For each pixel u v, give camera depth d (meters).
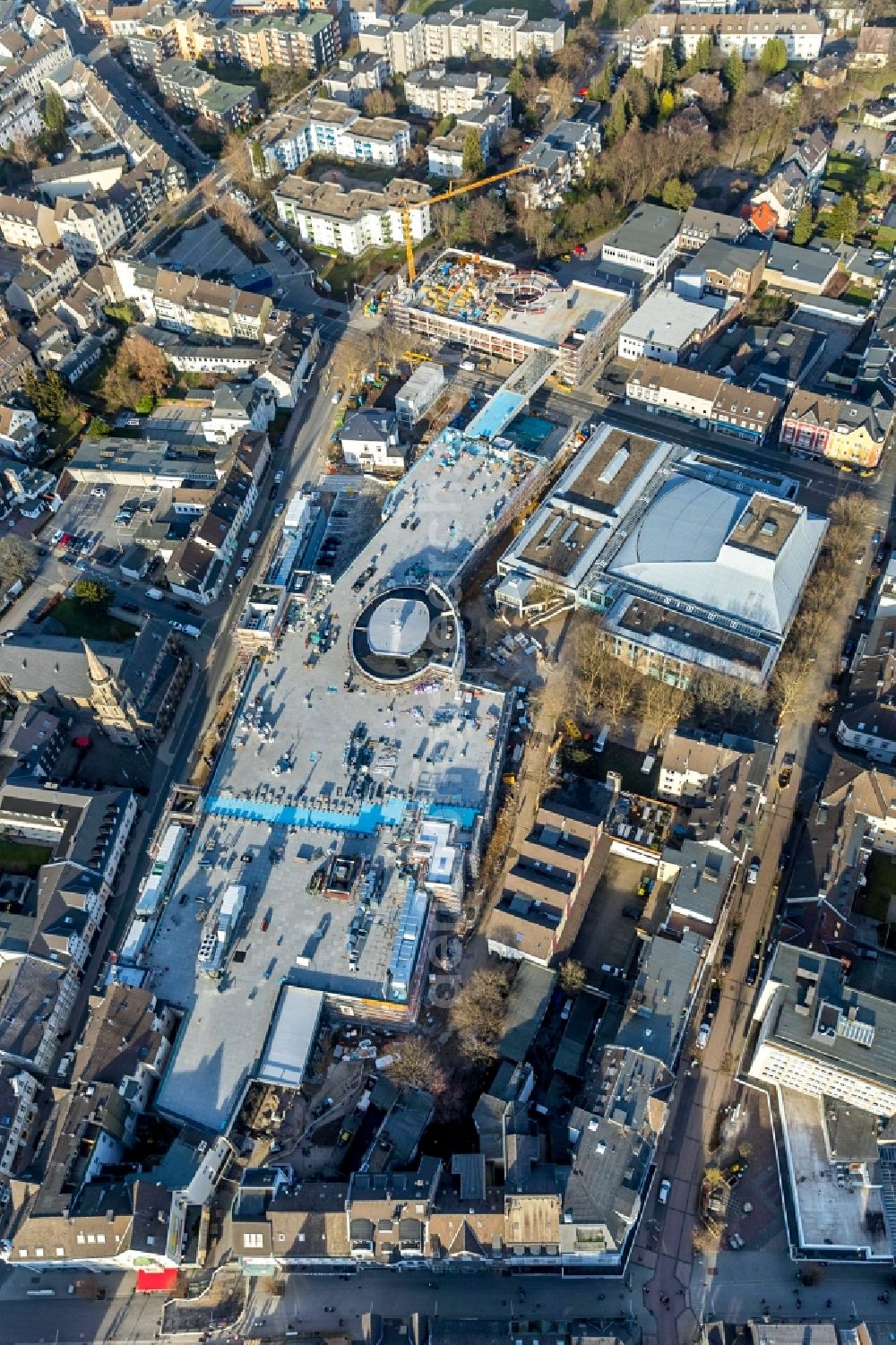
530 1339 199.00
